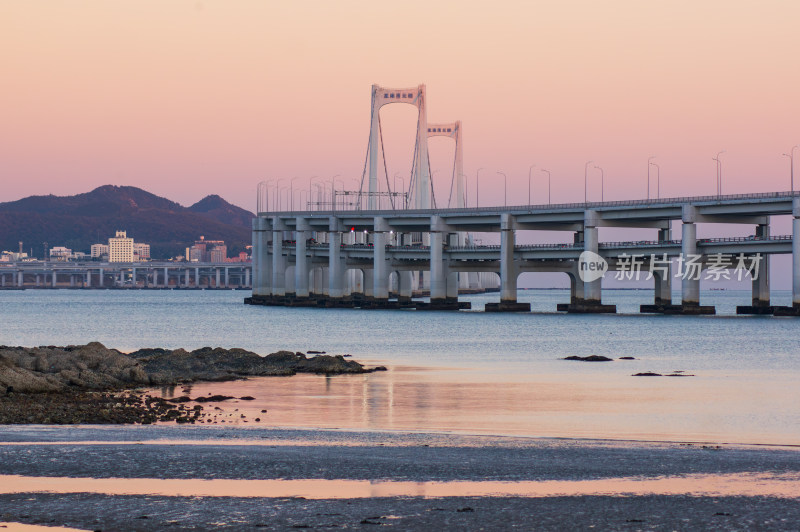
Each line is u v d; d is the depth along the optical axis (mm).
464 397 133625
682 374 172125
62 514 61031
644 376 167625
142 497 65500
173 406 119000
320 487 68750
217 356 174125
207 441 89375
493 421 109938
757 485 69688
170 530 57656
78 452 81500
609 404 126938
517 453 82938
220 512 61562
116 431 95875
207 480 70875
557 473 73938
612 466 76750
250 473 73375
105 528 58000
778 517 60562
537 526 58562
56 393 127375
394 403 126188
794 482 70688
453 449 84938
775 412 119375
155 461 77688
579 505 63531
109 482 70062
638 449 85438
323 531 57500
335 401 127812
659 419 112500
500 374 169625
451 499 65250
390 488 68562
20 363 150625
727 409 122438
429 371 174875
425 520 59844
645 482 70688
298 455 81000
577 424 107938
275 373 162250
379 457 80312
